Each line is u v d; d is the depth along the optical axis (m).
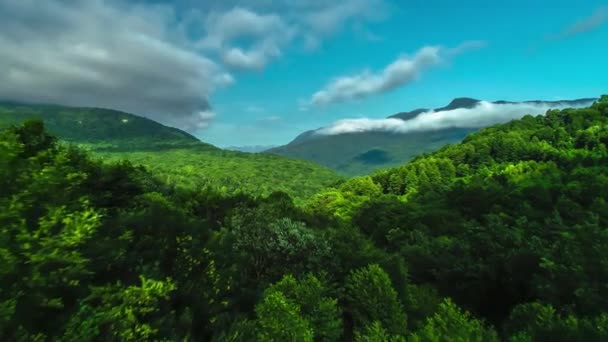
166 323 7.89
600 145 108.81
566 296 17.73
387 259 22.38
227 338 9.20
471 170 137.00
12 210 4.89
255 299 14.01
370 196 120.38
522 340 11.50
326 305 15.30
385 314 16.41
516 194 65.25
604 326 10.78
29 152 12.42
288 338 11.77
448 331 10.64
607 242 19.80
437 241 36.25
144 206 20.56
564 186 64.38
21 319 5.07
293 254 20.17
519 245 28.97
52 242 5.19
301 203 195.12
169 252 11.02
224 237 19.61
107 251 7.85
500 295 25.52
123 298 6.34
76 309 5.90
